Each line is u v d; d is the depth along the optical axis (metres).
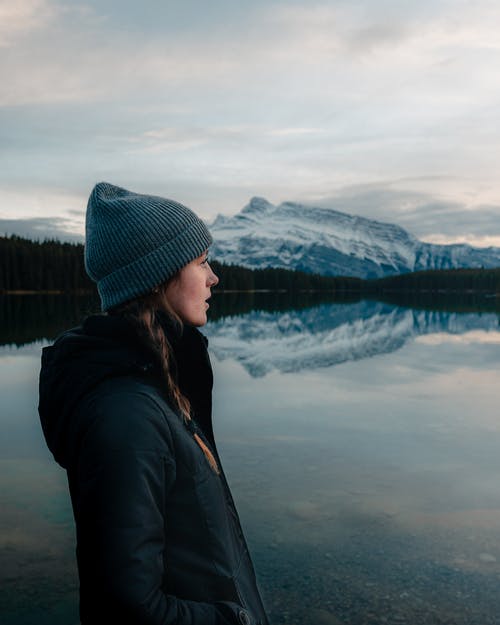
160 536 1.03
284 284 147.50
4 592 3.06
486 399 8.83
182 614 1.03
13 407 7.95
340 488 4.74
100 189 1.30
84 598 1.03
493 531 3.90
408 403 8.48
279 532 3.86
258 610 1.23
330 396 9.07
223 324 28.72
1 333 20.33
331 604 2.99
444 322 30.30
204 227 1.32
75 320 27.25
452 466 5.39
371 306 58.53
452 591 3.12
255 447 6.02
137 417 1.03
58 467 5.29
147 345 1.13
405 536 3.80
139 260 1.18
